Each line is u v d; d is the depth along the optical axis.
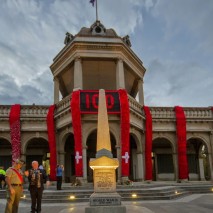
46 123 27.42
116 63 27.11
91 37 26.78
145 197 17.28
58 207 14.23
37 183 11.40
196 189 22.27
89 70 29.75
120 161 23.81
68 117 25.34
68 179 28.52
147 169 26.86
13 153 26.09
